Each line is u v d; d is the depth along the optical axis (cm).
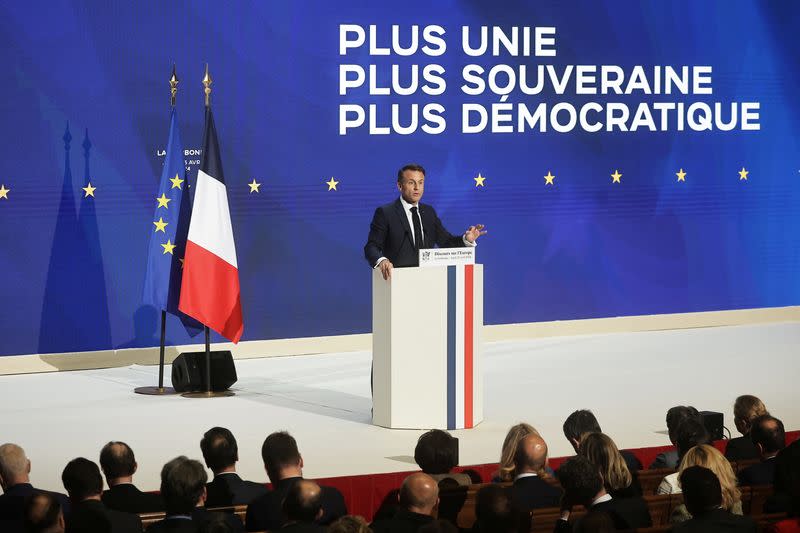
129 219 1291
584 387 1171
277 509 603
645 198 1528
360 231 1397
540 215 1478
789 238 1600
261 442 935
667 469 704
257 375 1252
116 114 1278
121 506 628
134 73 1283
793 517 563
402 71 1400
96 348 1291
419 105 1409
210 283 1120
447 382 969
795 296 1608
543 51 1462
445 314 964
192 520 567
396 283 956
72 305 1278
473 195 1444
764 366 1291
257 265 1357
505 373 1251
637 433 969
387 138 1398
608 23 1490
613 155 1508
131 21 1278
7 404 1094
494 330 1470
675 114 1534
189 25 1302
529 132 1463
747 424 785
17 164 1245
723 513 536
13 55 1234
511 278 1471
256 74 1337
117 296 1295
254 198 1348
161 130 1297
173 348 1327
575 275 1502
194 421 1017
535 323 1488
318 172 1373
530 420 1016
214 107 1322
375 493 790
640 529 531
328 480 777
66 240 1270
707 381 1204
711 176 1559
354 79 1378
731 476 589
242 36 1327
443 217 1432
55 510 514
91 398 1123
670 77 1527
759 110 1575
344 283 1395
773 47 1575
